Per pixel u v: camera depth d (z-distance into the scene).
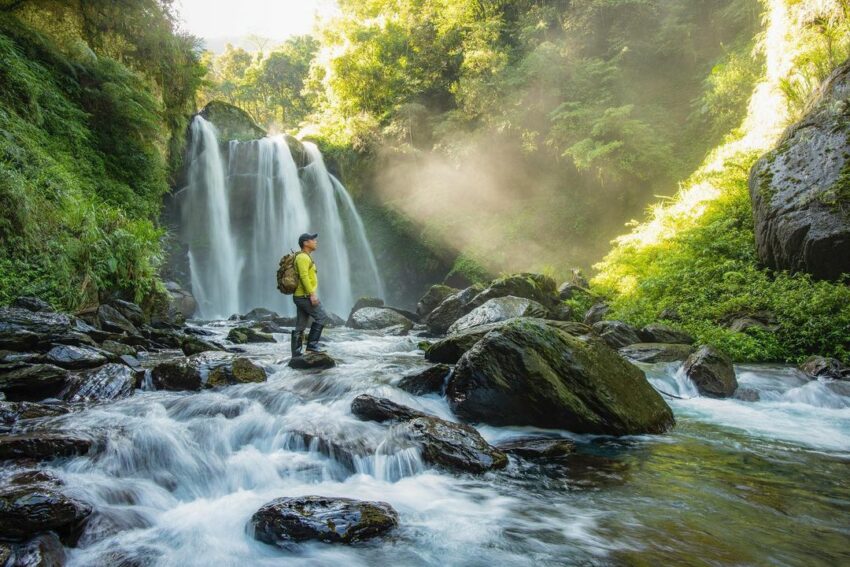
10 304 7.74
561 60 24.03
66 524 2.99
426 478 4.17
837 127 10.24
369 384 6.16
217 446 4.59
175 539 3.17
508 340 5.75
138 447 4.20
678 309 11.48
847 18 12.59
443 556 2.96
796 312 9.12
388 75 32.09
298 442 4.61
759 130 15.11
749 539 3.12
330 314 17.47
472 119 26.94
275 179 26.97
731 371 7.40
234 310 25.17
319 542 3.08
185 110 22.58
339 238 29.58
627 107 20.34
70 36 15.51
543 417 5.54
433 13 31.27
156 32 18.86
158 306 12.05
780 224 10.27
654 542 3.09
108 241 10.60
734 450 4.92
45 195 9.60
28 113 11.62
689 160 20.45
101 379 5.85
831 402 6.61
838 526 3.29
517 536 3.19
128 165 15.71
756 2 20.45
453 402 5.93
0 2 14.09
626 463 4.55
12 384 5.40
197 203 24.44
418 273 29.66
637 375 6.09
